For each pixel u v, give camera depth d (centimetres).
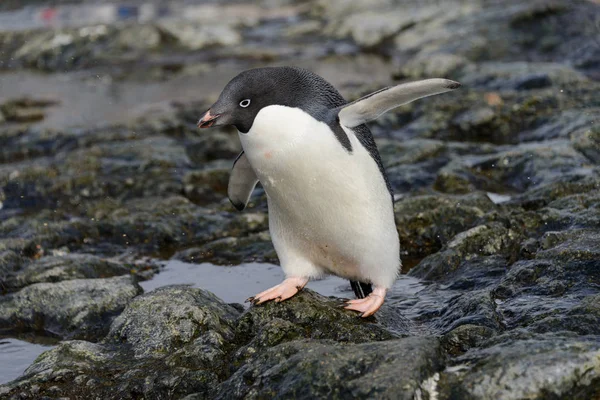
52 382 926
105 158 1883
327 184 905
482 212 1356
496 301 1016
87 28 3188
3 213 1691
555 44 2667
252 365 830
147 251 1456
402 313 1056
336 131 898
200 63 2933
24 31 3228
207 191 1734
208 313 1003
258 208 1603
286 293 980
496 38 2722
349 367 758
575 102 2012
